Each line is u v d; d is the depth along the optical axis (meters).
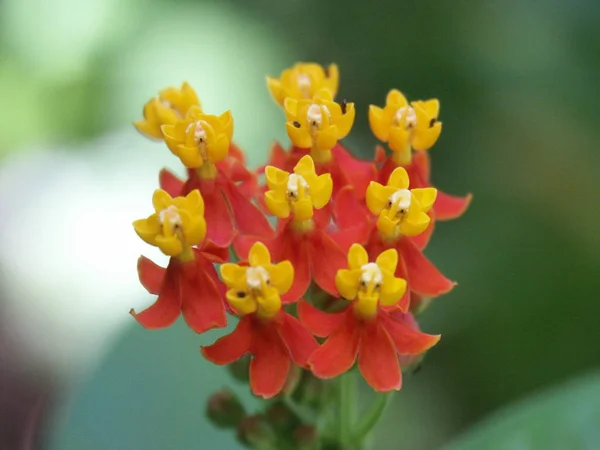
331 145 0.18
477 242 0.24
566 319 0.24
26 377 0.28
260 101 0.26
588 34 0.26
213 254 0.17
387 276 0.16
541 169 0.26
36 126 0.27
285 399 0.18
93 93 0.27
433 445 0.24
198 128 0.17
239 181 0.18
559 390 0.20
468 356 0.24
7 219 0.28
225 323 0.17
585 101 0.26
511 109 0.26
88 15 0.27
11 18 0.27
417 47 0.27
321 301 0.17
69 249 0.28
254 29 0.27
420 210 0.17
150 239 0.17
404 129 0.18
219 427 0.19
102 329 0.26
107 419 0.21
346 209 0.18
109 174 0.28
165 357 0.22
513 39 0.26
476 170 0.26
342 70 0.28
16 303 0.28
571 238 0.25
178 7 0.27
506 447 0.20
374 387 0.17
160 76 0.27
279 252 0.17
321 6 0.28
